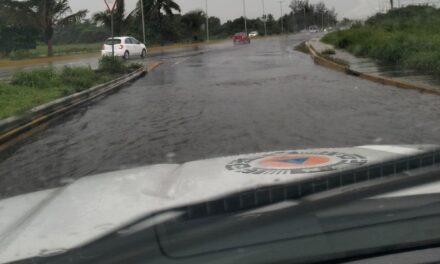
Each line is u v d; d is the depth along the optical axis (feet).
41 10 139.33
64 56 140.67
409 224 5.79
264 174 7.91
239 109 38.34
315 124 30.86
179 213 6.22
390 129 28.58
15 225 7.22
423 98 39.70
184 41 221.87
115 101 48.03
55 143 29.84
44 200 8.77
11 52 165.48
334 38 133.18
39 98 45.55
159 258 5.49
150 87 59.16
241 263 5.42
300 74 65.16
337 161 8.60
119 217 6.59
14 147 29.32
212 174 8.45
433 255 5.45
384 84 50.37
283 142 26.48
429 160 8.00
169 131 31.19
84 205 7.47
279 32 344.90
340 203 6.12
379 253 5.54
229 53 128.36
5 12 136.36
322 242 5.59
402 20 134.00
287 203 6.21
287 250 5.53
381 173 7.23
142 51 126.52
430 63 55.52
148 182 8.77
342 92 45.57
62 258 5.74
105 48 119.75
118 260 5.59
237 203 6.32
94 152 26.76
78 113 41.68
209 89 53.36
